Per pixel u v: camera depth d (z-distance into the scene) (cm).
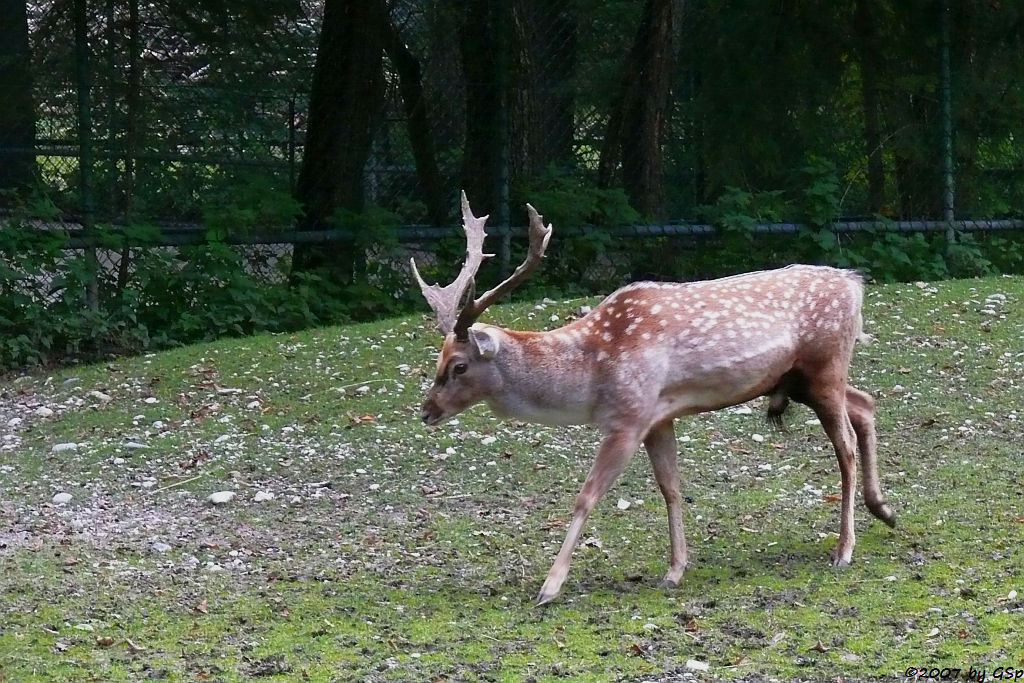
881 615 618
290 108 1402
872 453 739
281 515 821
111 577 703
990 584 653
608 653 584
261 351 1195
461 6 1390
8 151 1273
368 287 1354
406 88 1420
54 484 889
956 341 1159
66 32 1282
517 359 679
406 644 604
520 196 1409
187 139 1345
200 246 1285
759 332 688
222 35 1374
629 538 765
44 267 1223
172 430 1003
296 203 1316
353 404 1048
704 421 991
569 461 916
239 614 648
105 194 1295
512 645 598
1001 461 873
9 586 685
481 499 846
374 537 775
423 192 1425
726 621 620
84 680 565
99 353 1241
